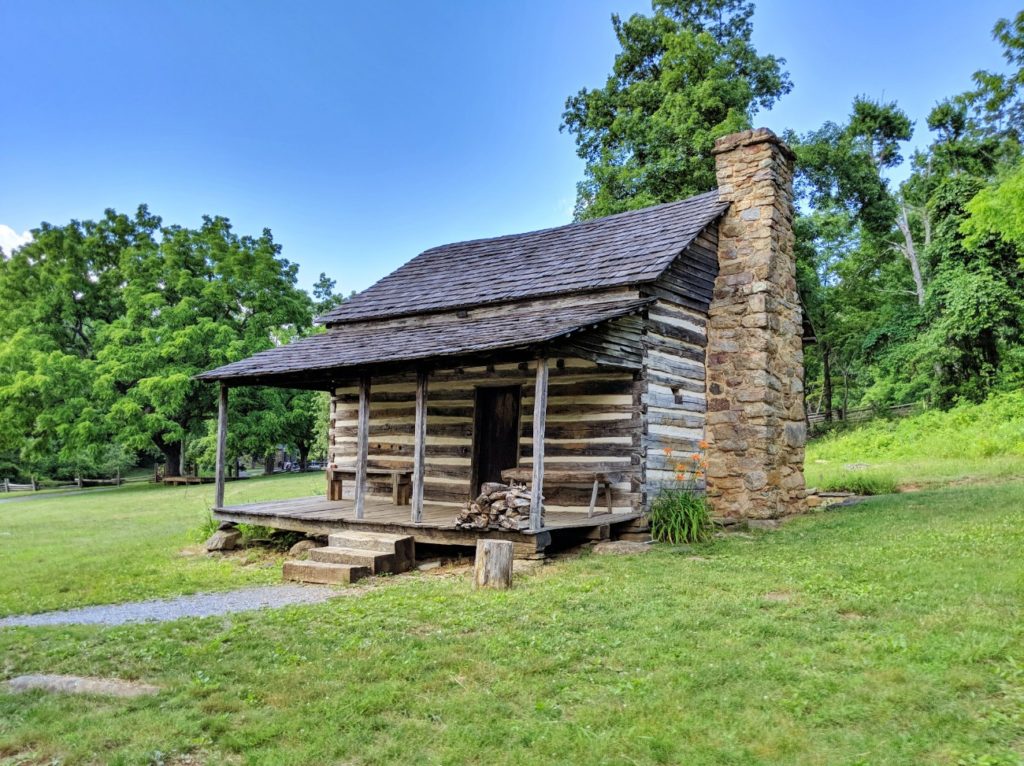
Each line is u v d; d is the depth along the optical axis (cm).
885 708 405
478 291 1327
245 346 3231
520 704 447
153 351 3136
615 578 786
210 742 411
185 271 3369
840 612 605
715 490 1234
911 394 3112
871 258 3625
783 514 1235
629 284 1096
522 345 873
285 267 3750
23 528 1688
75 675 539
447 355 944
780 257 1302
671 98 2459
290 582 930
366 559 934
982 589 613
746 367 1238
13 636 660
